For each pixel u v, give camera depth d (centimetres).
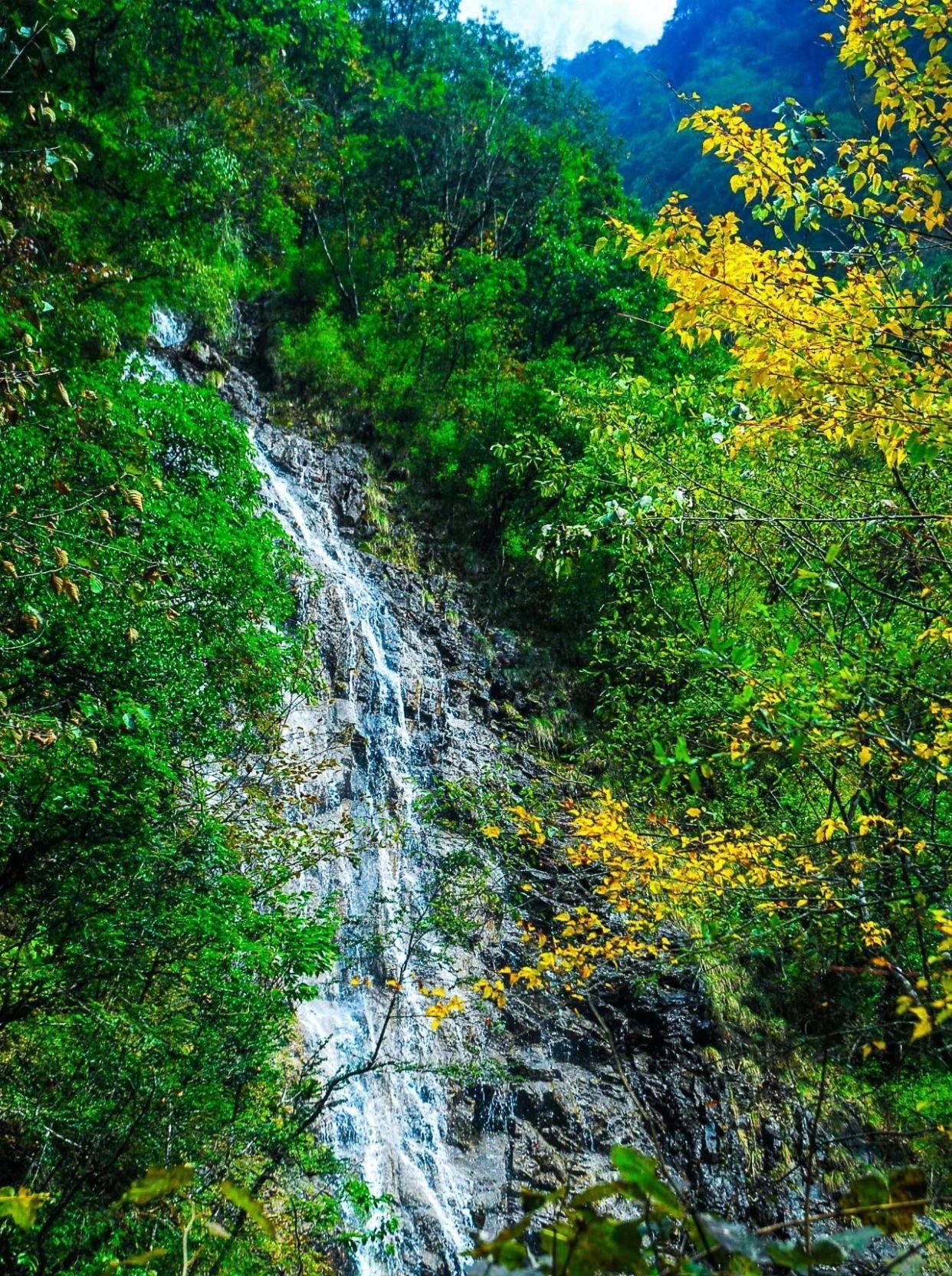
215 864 848
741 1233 99
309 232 3603
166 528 1075
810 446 899
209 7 3159
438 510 2508
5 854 737
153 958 788
